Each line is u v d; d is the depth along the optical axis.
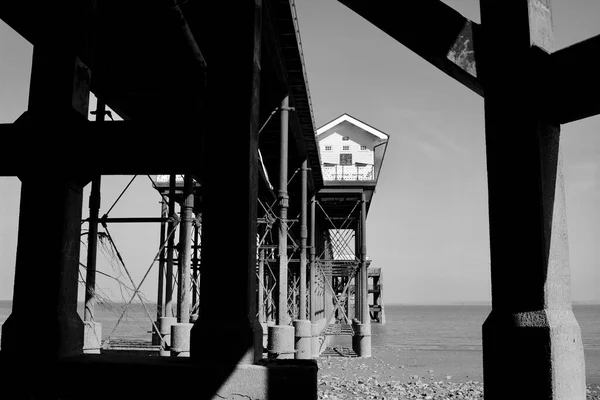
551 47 5.42
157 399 6.13
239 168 6.58
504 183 5.21
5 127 7.11
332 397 14.08
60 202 6.93
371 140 34.50
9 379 6.53
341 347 33.53
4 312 128.50
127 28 11.71
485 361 5.11
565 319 4.92
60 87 7.14
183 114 14.69
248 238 6.43
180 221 15.43
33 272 6.81
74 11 7.32
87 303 13.42
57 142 7.01
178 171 6.94
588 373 21.78
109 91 14.24
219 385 6.02
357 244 32.06
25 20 7.16
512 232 5.11
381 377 19.45
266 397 5.93
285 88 16.06
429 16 5.65
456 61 5.50
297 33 13.90
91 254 13.72
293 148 20.62
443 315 172.38
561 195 5.22
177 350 14.46
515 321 4.95
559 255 5.07
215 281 6.39
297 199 27.69
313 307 25.05
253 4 6.98
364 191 26.92
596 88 4.81
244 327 6.21
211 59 6.92
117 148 6.93
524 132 5.14
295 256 29.97
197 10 10.60
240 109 6.73
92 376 6.36
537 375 4.76
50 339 6.58
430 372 21.41
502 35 5.37
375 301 78.69
